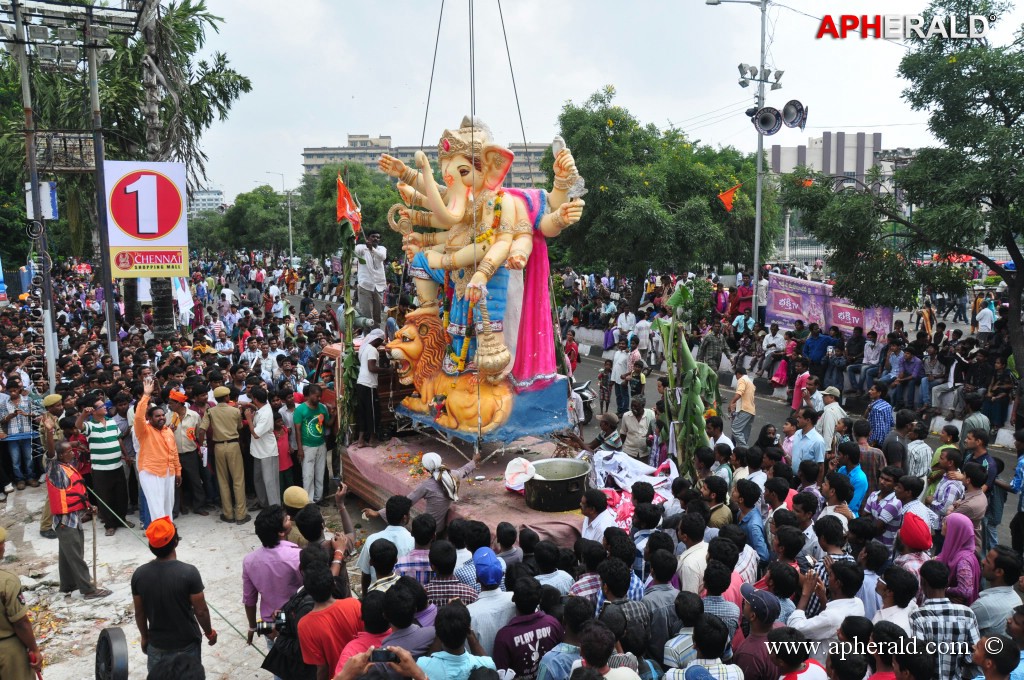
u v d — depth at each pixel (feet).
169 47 71.46
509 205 31.78
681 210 78.38
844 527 22.72
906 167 50.49
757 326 67.97
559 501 28.68
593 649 14.21
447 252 32.73
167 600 18.67
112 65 82.94
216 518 36.19
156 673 13.42
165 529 18.86
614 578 17.83
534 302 33.83
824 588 19.29
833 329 57.77
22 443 39.65
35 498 38.75
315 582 17.26
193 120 87.15
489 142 31.27
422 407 35.24
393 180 195.00
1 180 98.32
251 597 20.74
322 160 375.86
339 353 39.29
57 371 51.39
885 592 18.06
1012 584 19.43
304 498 22.71
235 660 24.07
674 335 33.40
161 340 59.52
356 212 37.06
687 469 32.12
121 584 29.09
